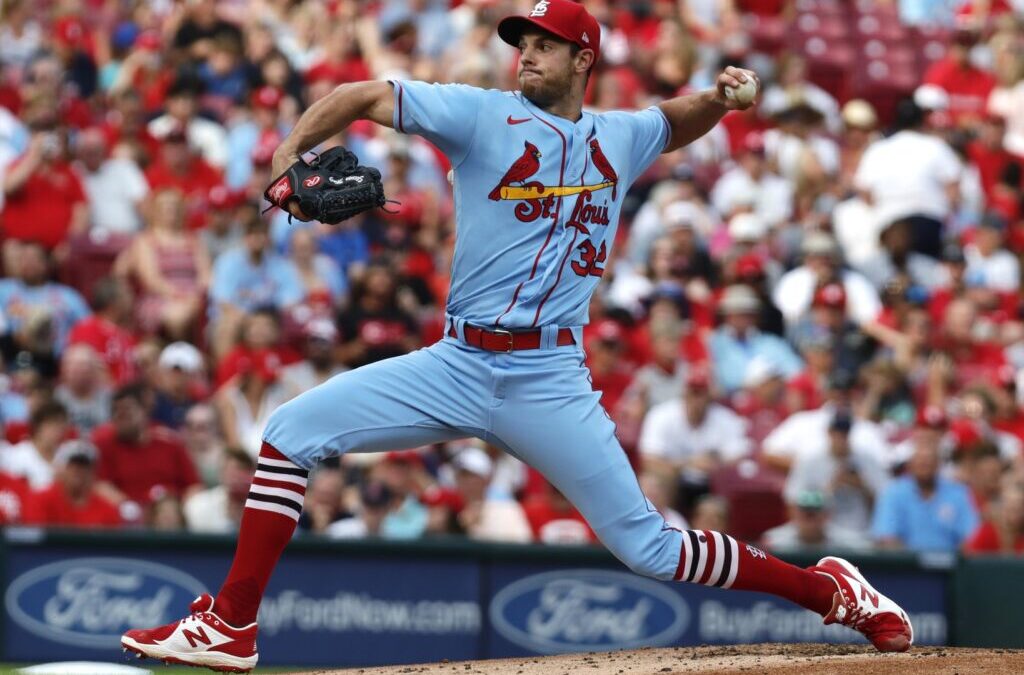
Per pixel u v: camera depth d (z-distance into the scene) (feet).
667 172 145.48
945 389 123.65
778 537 101.40
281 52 148.66
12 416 106.52
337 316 119.55
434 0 164.45
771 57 175.11
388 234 131.13
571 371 49.55
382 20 159.22
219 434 109.09
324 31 158.30
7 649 87.51
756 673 51.06
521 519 100.63
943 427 105.70
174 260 122.83
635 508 50.21
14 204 124.98
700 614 91.09
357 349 115.85
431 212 135.03
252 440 109.09
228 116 141.28
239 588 49.57
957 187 146.41
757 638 91.25
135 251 123.44
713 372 122.11
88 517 96.94
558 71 48.62
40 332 114.21
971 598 91.09
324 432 49.24
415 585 89.66
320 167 47.32
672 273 130.41
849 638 91.56
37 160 125.29
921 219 142.41
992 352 131.13
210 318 120.26
